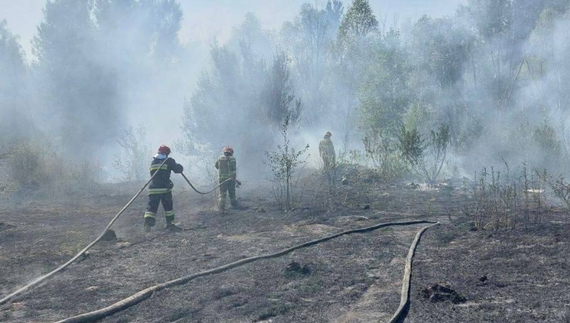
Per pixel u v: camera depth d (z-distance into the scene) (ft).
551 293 19.34
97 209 47.42
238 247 29.58
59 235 34.50
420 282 21.76
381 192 50.31
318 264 25.22
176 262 26.68
